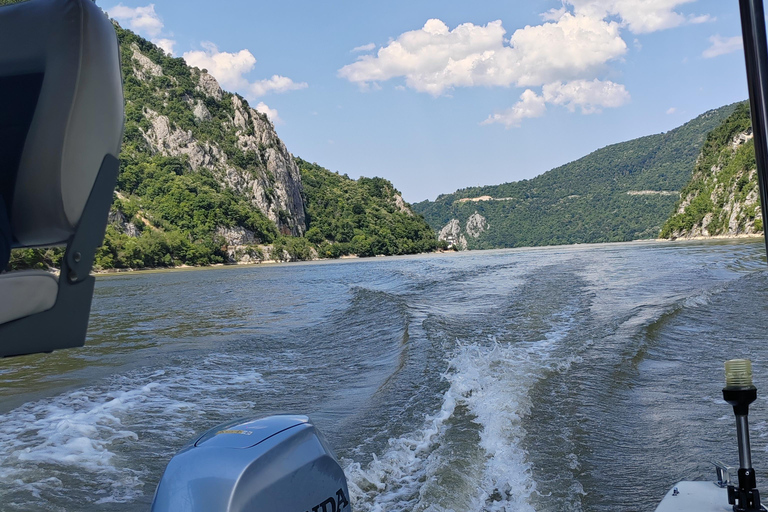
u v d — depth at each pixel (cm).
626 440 471
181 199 11225
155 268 9231
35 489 428
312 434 143
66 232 128
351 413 583
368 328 1183
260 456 126
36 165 125
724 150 12862
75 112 126
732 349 838
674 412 552
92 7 131
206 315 1692
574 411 538
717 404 576
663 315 1099
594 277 2092
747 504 117
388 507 347
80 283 126
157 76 16362
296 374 825
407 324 1128
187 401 682
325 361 906
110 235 8512
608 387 633
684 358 788
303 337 1158
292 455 133
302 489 132
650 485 388
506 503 346
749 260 2806
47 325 119
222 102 17350
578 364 737
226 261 11062
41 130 126
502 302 1432
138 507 403
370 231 16062
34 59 129
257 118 17462
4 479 447
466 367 725
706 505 127
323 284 2900
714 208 11600
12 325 115
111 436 554
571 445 445
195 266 10138
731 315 1107
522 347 846
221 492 118
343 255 14875
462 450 430
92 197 130
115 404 671
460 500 346
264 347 1061
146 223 10294
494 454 424
